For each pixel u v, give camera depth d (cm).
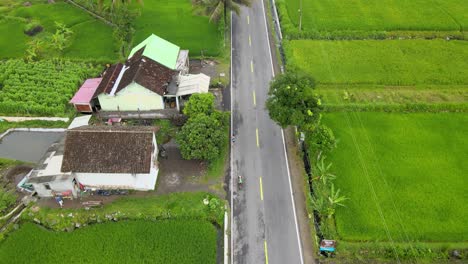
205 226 4491
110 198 4841
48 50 7531
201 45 7638
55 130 5872
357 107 6003
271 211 4653
